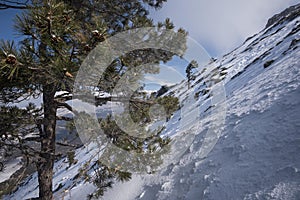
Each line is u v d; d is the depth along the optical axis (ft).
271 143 9.64
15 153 9.18
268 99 14.48
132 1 12.53
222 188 8.92
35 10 4.98
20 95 7.52
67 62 5.61
